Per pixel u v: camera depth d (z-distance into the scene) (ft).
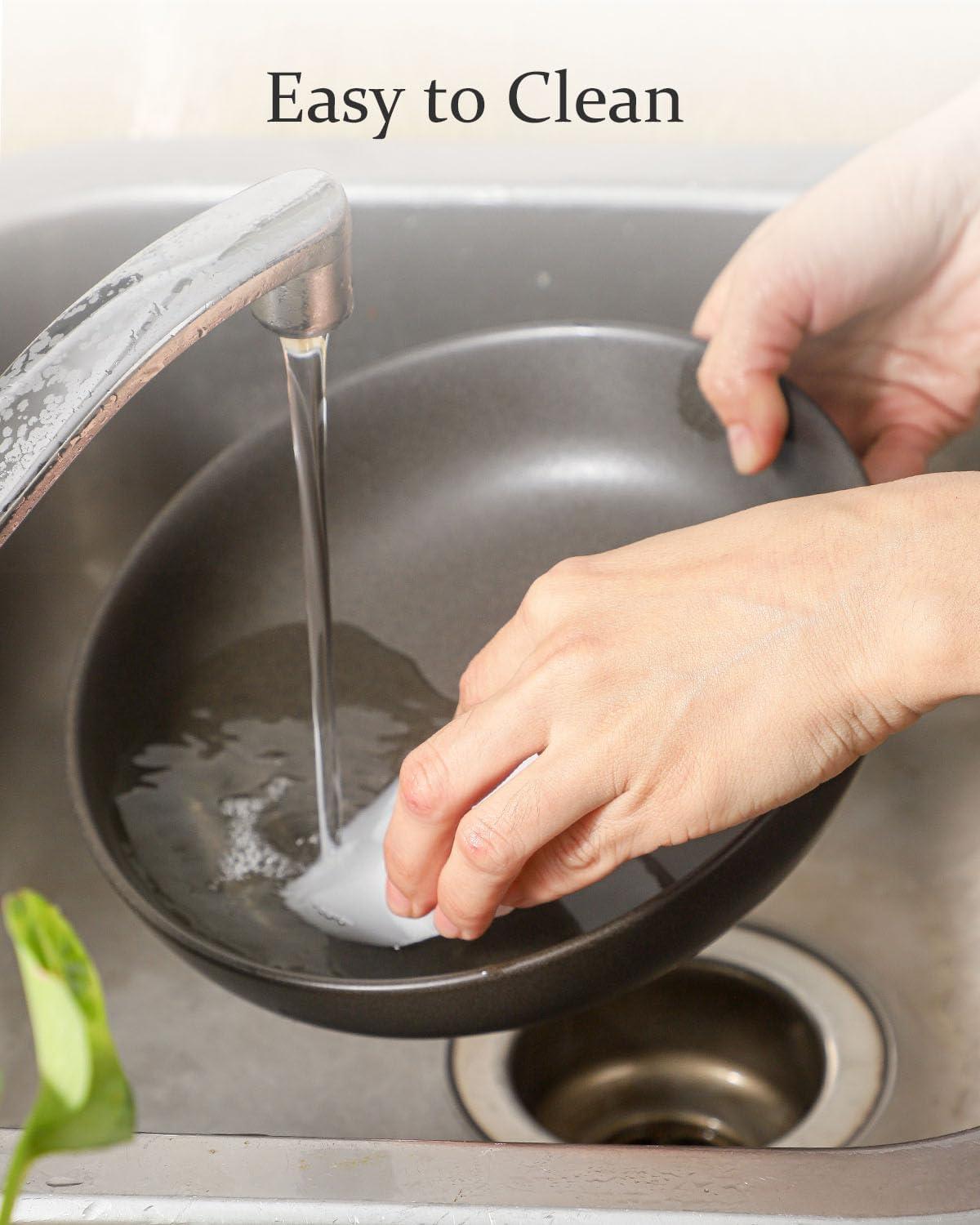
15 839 2.84
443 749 2.27
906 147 2.71
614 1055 2.73
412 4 3.12
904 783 2.89
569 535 2.81
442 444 2.83
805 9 3.12
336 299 2.27
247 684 2.68
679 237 2.90
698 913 2.27
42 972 0.98
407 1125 2.63
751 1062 2.72
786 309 2.72
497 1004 2.27
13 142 3.01
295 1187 2.12
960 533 2.26
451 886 2.27
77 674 2.53
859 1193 2.11
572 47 3.09
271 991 2.28
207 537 2.72
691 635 2.26
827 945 2.76
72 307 2.18
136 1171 2.13
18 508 2.15
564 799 2.24
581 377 2.81
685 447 2.79
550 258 2.92
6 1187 1.04
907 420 2.90
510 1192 2.12
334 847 2.53
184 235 2.20
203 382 2.98
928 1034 2.69
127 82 3.09
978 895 2.79
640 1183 2.12
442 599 2.78
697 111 3.04
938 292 2.79
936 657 2.23
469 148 2.94
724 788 2.24
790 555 2.28
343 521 2.82
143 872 2.49
